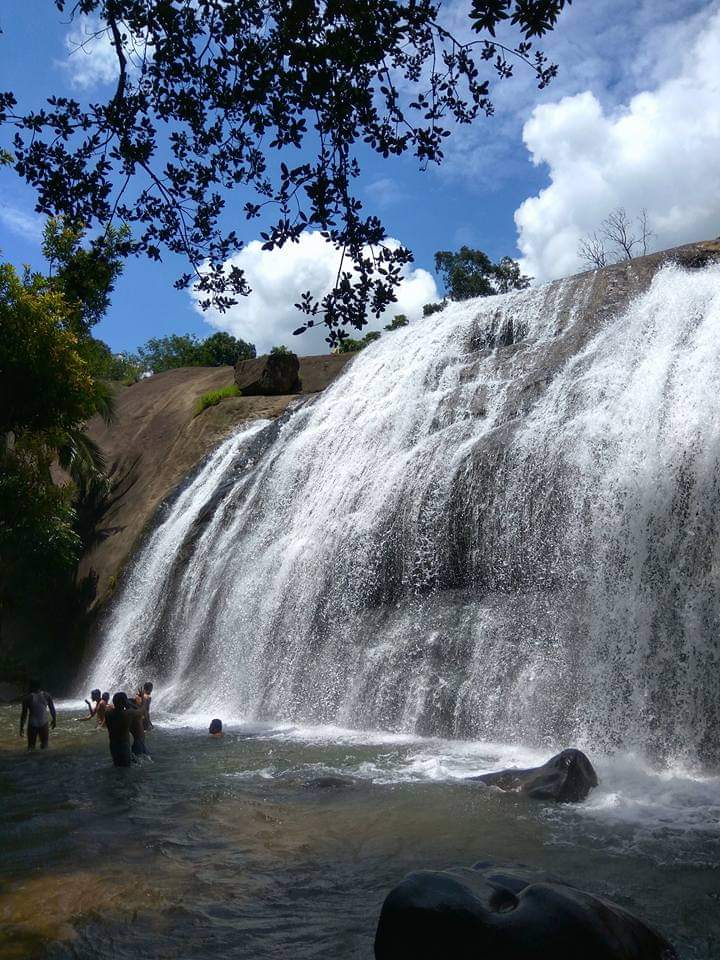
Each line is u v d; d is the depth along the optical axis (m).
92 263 8.18
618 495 13.27
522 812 7.78
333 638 16.33
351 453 20.77
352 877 6.07
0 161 7.86
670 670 11.28
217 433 30.42
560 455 14.51
